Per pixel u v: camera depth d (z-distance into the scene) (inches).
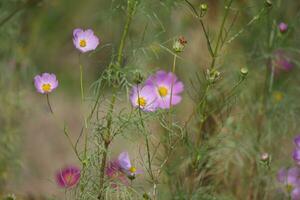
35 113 323.3
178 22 284.5
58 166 337.7
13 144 300.5
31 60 327.0
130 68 201.3
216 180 248.2
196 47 291.4
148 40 233.5
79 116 366.3
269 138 257.3
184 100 257.9
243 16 269.1
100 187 200.5
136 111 200.8
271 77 253.0
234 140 248.5
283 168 259.6
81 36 198.1
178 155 230.8
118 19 247.8
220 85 244.1
